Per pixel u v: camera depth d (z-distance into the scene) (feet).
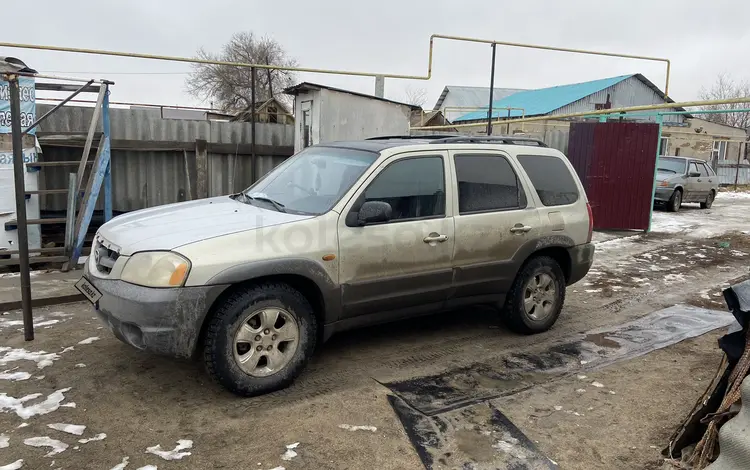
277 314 12.70
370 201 13.62
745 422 9.45
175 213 14.25
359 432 11.33
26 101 23.24
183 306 11.51
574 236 17.83
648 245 34.09
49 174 28.27
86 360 14.43
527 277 16.94
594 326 18.71
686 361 15.60
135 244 12.19
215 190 31.78
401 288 14.49
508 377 14.30
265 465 10.11
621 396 13.34
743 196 80.79
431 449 10.84
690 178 55.16
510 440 11.27
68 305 19.15
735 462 9.25
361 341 16.60
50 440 10.66
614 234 37.96
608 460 10.67
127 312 11.71
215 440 10.85
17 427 11.10
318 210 13.70
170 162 30.89
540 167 17.65
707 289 23.86
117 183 29.94
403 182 14.65
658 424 12.03
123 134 29.40
